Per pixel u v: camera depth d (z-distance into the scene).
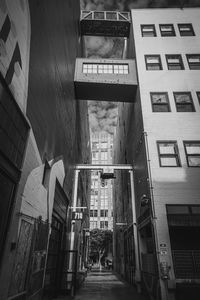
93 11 17.95
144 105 12.41
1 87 3.86
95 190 72.50
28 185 5.33
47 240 7.37
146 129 11.66
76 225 14.15
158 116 12.02
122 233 21.64
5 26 3.93
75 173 15.47
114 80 14.34
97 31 18.11
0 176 3.95
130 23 17.30
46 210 7.20
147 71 13.84
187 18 16.12
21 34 4.64
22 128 4.93
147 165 10.68
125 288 13.20
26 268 5.30
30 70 5.21
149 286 9.92
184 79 13.28
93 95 15.24
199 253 8.77
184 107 12.30
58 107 8.76
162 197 9.85
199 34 15.22
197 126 11.66
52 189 7.96
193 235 9.55
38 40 5.82
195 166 10.60
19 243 4.81
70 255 11.52
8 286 4.28
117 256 27.86
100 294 10.73
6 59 3.99
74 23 13.70
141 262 12.04
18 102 4.54
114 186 35.38
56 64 8.21
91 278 20.47
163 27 15.85
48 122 7.11
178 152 10.97
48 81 6.99
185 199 9.82
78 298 9.41
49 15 6.98
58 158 8.99
